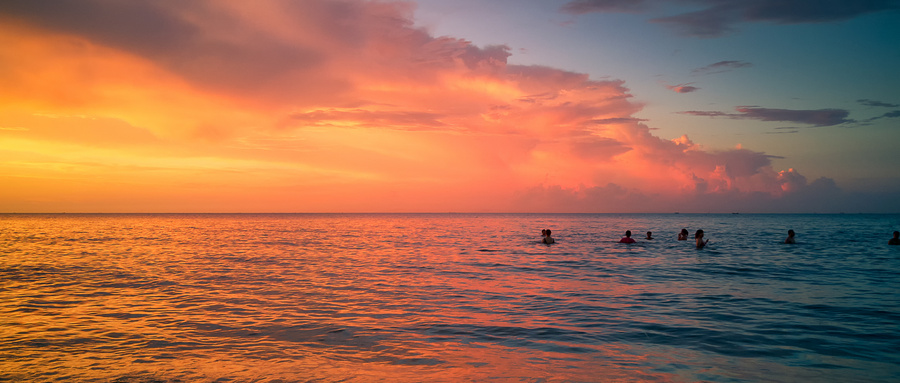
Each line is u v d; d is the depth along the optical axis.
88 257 29.20
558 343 9.67
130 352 9.03
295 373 7.83
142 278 19.34
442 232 69.75
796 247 33.66
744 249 31.95
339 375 7.73
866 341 9.69
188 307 13.30
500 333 10.45
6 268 23.12
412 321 11.60
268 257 29.05
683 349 9.23
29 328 10.91
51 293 15.70
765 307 13.15
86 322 11.49
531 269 22.02
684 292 15.60
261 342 9.73
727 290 15.92
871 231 63.34
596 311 12.74
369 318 11.91
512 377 7.64
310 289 16.44
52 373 7.84
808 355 8.78
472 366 8.20
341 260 26.94
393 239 50.47
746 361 8.45
